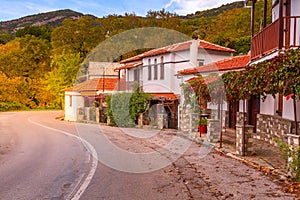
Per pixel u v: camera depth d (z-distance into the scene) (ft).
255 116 48.34
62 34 151.23
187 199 18.80
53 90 148.77
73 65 141.28
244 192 19.97
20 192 20.77
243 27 125.29
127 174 25.85
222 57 81.61
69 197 19.53
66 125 84.53
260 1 122.11
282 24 33.99
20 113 149.69
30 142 49.55
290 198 18.63
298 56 23.04
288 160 23.13
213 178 23.84
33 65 193.88
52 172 26.94
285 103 36.70
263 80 27.43
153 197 19.33
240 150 32.07
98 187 21.85
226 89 38.32
